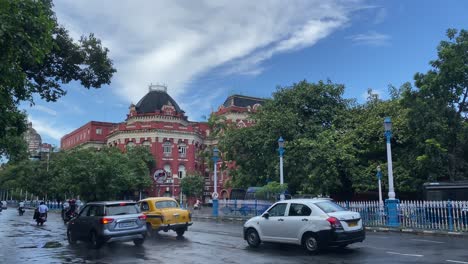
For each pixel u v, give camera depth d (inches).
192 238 670.5
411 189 1048.2
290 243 494.0
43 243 649.6
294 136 1205.1
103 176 1519.4
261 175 1327.5
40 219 1105.4
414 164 1018.1
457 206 711.1
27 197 3725.4
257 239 530.3
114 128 2751.0
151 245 589.3
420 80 934.4
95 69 595.8
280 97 1317.7
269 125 1258.6
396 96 1234.6
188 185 2279.8
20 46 308.0
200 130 2748.5
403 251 480.4
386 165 1051.9
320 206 482.6
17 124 440.1
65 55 566.9
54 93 596.1
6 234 823.7
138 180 1966.0
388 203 798.5
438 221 732.7
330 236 453.4
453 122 901.8
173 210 695.7
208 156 1953.7
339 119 1242.6
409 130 1016.9
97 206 587.2
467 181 827.4
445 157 913.5
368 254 460.1
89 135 3009.4
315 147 1103.6
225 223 1067.9
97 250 551.5
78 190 1553.9
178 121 2583.7
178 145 2468.0
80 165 1521.9
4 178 3134.8
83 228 589.6
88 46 587.5
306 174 1128.8
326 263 407.2
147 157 2311.8
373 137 1121.4
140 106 2657.5
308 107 1295.5
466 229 690.8
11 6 310.2
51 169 2345.0
